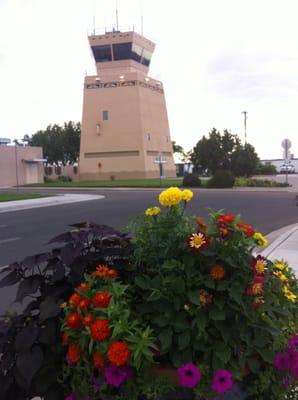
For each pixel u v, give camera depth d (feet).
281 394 10.71
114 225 58.59
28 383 10.34
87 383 10.16
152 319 10.40
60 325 10.85
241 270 10.35
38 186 197.36
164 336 10.07
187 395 10.03
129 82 249.75
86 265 11.58
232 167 214.28
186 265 10.38
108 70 264.31
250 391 10.64
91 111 255.91
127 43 260.01
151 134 259.60
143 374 9.87
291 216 67.72
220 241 10.45
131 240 11.55
